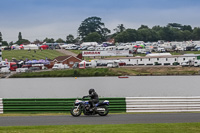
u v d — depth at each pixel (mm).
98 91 88438
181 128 20734
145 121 24250
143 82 112750
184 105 29828
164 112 29516
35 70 145375
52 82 120625
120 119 25344
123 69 142750
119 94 79750
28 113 29797
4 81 129125
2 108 29891
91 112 27000
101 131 19922
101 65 150250
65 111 30016
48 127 21516
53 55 187125
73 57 155125
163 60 148000
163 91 85688
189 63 140125
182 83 106812
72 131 20031
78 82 118438
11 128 21250
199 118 25453
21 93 89688
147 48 196750
